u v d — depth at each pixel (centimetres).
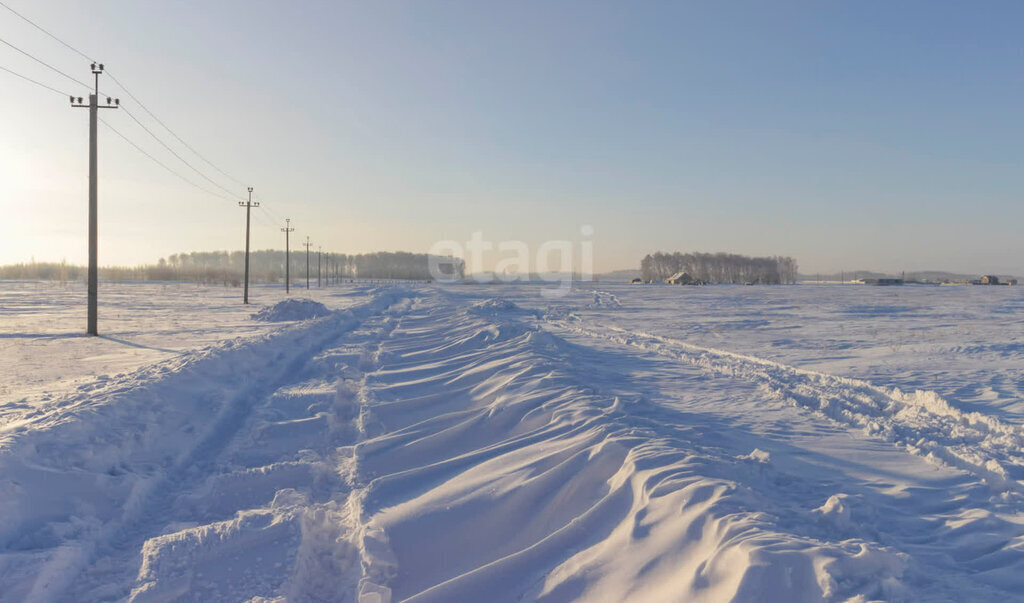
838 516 413
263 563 436
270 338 1617
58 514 499
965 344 1792
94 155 2223
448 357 1436
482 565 438
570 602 362
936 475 562
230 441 771
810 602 294
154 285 10388
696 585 328
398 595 405
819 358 1578
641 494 455
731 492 420
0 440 558
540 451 605
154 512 552
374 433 783
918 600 308
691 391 991
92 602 392
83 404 740
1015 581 340
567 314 3266
